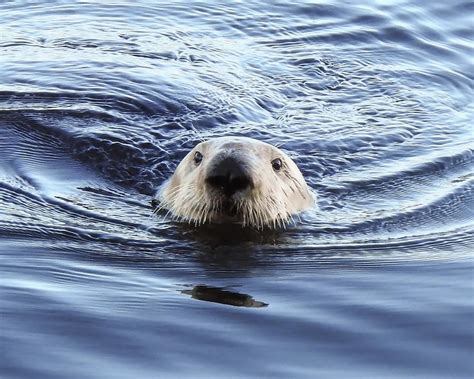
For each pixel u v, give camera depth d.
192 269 17.83
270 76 29.69
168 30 33.09
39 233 19.44
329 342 14.63
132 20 33.97
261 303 16.09
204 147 20.45
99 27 33.19
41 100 26.91
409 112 27.91
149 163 23.55
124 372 13.62
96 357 14.05
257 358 14.09
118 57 30.00
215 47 31.70
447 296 16.34
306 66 30.84
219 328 15.05
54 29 32.97
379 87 29.81
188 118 25.92
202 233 19.70
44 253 18.34
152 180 22.86
